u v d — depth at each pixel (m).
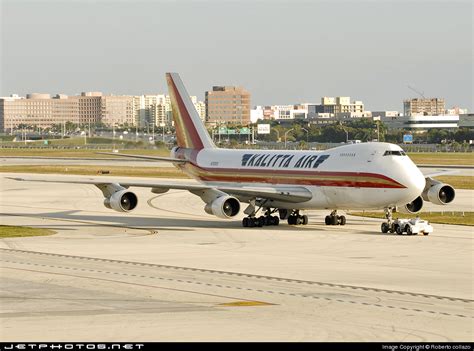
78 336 82.56
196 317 91.12
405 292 105.94
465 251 146.12
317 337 82.31
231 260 135.25
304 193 186.38
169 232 179.75
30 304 98.62
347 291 106.75
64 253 144.62
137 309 95.56
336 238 166.50
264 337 82.31
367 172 174.50
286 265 129.50
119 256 140.62
